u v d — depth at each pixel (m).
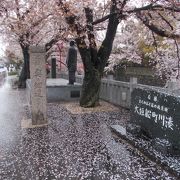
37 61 9.49
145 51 17.97
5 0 13.09
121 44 21.34
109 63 22.55
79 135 8.34
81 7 10.65
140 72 21.92
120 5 11.02
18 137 8.29
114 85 13.49
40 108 9.77
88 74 12.70
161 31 11.77
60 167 5.91
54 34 16.11
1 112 12.65
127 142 7.43
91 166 5.92
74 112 11.84
